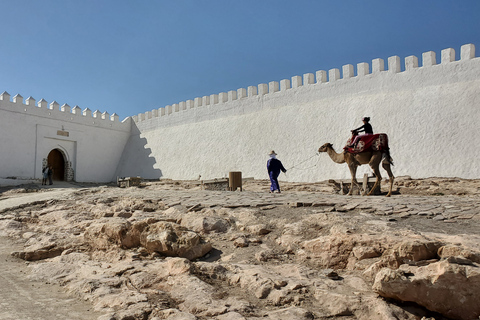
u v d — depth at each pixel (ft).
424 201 27.78
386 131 67.67
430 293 12.78
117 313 13.06
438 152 61.05
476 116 59.72
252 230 22.84
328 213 23.25
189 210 28.84
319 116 77.41
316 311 13.39
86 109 103.96
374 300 13.35
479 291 12.30
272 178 44.32
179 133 102.47
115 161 111.04
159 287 16.07
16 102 88.07
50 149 94.53
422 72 67.67
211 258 20.07
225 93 94.94
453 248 14.07
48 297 15.53
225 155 88.79
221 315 13.00
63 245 23.21
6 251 23.81
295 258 18.92
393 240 16.78
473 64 62.80
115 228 21.84
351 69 75.87
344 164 70.49
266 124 85.10
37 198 41.70
